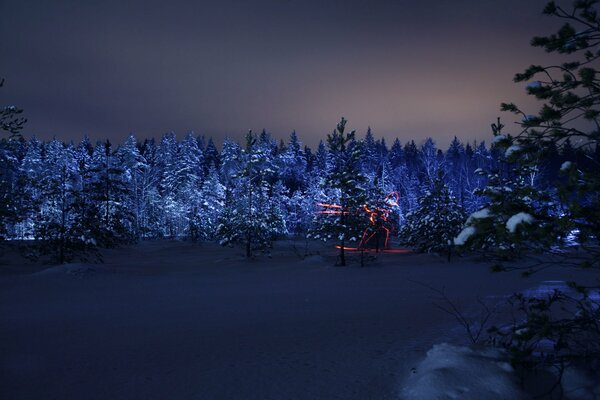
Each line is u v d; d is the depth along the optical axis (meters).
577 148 4.59
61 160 78.94
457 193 63.22
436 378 4.67
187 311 11.84
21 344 7.98
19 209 28.61
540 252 4.35
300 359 6.55
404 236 36.53
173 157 91.94
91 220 29.91
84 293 16.22
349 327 9.09
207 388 5.36
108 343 8.02
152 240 61.19
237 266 29.36
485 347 5.59
